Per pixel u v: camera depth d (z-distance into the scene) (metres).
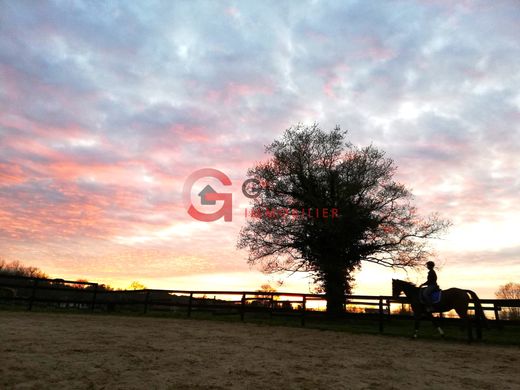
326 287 21.34
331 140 23.59
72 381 4.71
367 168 22.88
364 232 21.91
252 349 8.08
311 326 14.38
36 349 6.57
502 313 18.64
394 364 6.92
